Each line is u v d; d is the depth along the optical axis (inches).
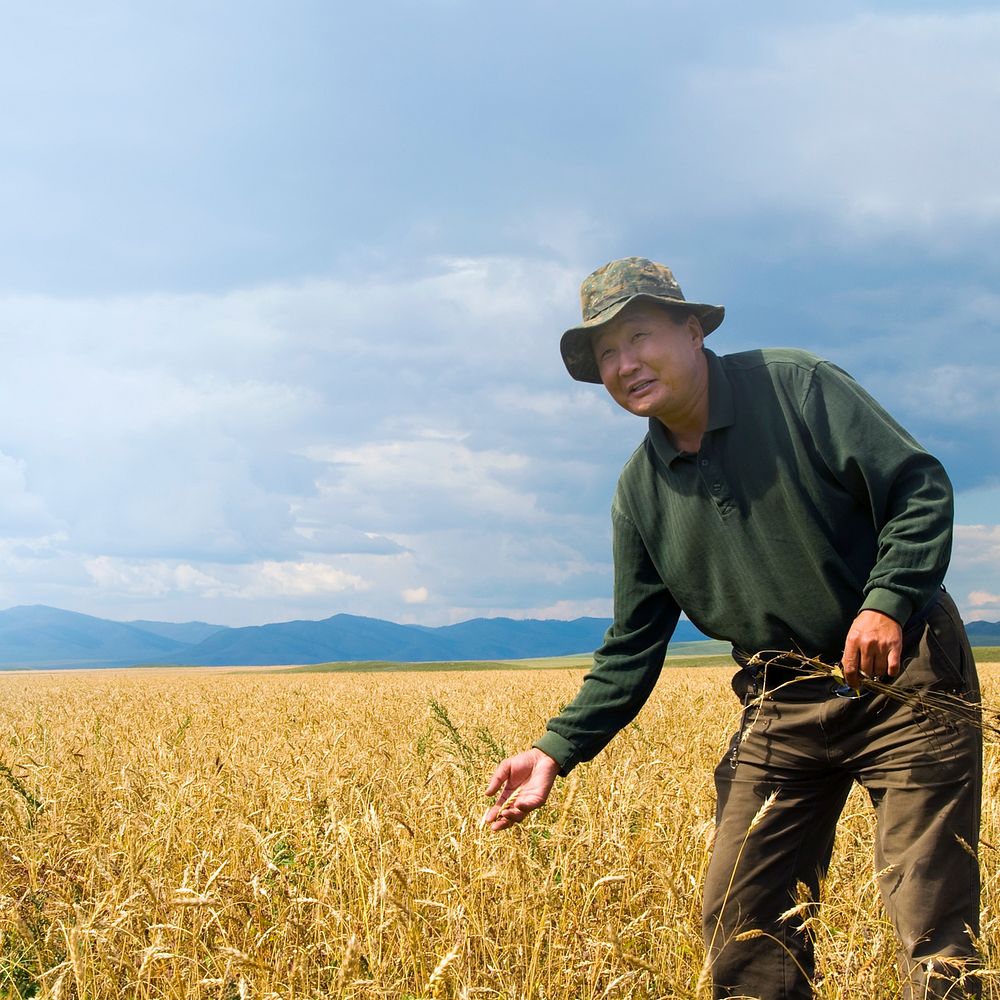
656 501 138.9
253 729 437.4
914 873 113.2
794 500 123.1
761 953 127.0
